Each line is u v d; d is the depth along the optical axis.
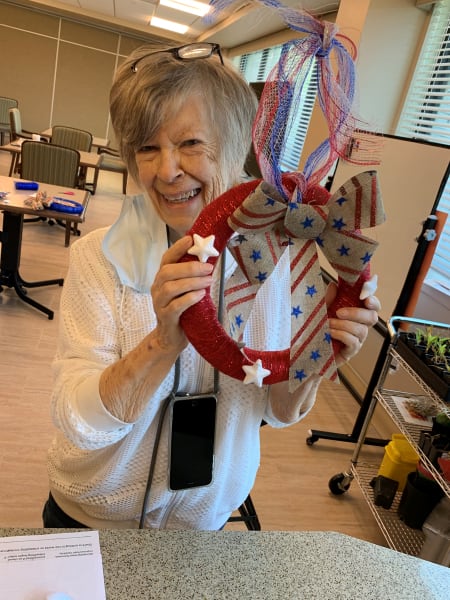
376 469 2.56
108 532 0.79
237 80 0.76
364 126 0.60
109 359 0.82
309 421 2.95
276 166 0.59
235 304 0.65
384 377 2.21
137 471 0.87
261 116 0.58
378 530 2.20
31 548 0.73
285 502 2.27
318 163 0.62
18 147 5.54
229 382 0.87
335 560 0.83
